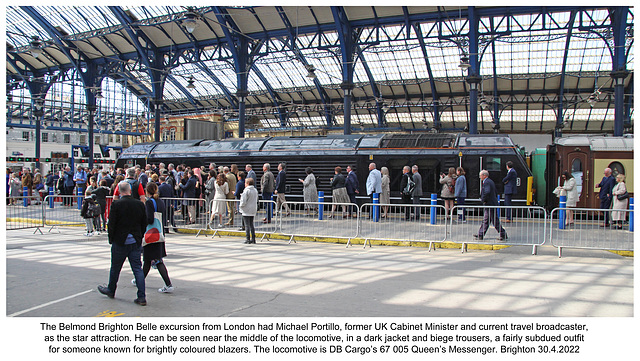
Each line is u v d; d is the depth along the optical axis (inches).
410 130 1814.7
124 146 2309.3
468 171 679.7
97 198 562.6
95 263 387.9
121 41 1498.5
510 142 676.7
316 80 1739.7
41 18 1382.9
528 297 283.3
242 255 427.5
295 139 800.3
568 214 445.4
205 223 587.5
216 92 2014.0
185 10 1237.7
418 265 381.1
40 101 1872.5
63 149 2327.8
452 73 1540.4
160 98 1499.8
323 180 752.3
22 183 1008.9
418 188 632.4
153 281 325.7
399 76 1617.9
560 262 393.7
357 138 761.0
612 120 1707.7
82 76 1596.9
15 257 415.2
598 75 1421.0
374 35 1427.2
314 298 281.4
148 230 290.2
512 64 1465.3
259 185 797.2
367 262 394.3
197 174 691.4
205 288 305.3
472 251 450.9
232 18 1248.8
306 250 458.3
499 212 461.7
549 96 1615.4
